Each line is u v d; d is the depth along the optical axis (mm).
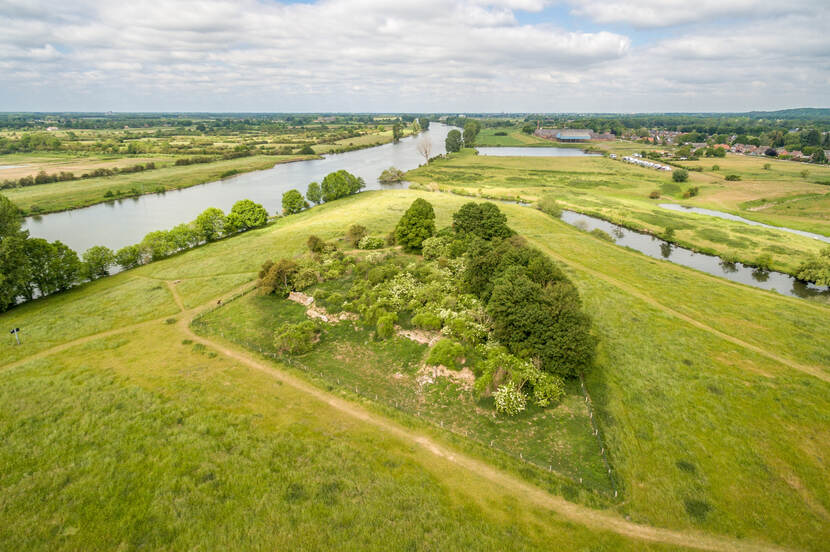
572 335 43312
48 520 26703
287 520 27391
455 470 32750
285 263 64875
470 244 68438
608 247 92562
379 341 50844
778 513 30344
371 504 28859
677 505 30594
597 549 26625
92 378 42781
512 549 26109
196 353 48562
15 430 34750
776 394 43250
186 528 26578
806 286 77875
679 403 41969
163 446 33375
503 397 38875
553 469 33531
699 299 66312
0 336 52031
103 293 66250
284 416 38094
